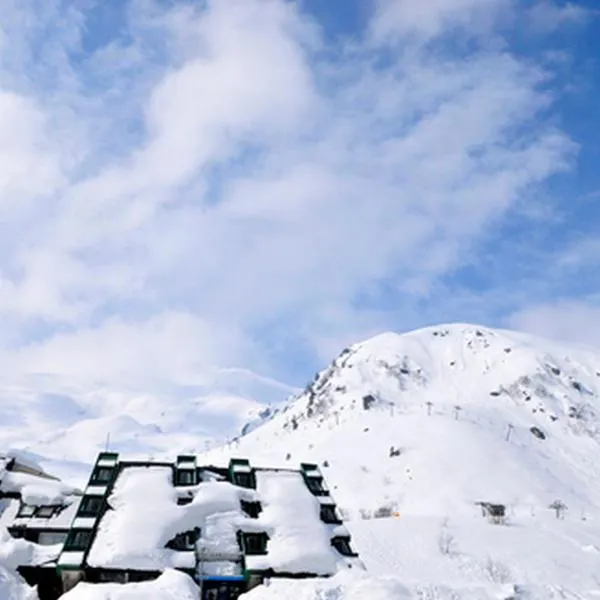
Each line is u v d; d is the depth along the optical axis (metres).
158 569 36.25
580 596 33.41
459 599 30.48
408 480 181.75
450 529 91.38
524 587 33.22
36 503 44.47
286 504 43.59
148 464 45.69
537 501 164.75
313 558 39.09
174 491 42.78
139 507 40.34
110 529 38.69
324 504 45.59
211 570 37.78
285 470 48.34
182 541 39.16
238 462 48.53
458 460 193.00
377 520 100.94
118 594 28.56
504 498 165.38
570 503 168.38
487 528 93.56
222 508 41.72
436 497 165.75
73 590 30.02
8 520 42.94
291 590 30.77
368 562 71.25
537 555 75.69
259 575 37.56
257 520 41.59
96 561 36.16
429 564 71.19
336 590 30.52
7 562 36.50
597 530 102.69
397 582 31.09
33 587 33.94
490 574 66.62
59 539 41.84
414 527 92.31
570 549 79.62
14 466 49.47
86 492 42.44
